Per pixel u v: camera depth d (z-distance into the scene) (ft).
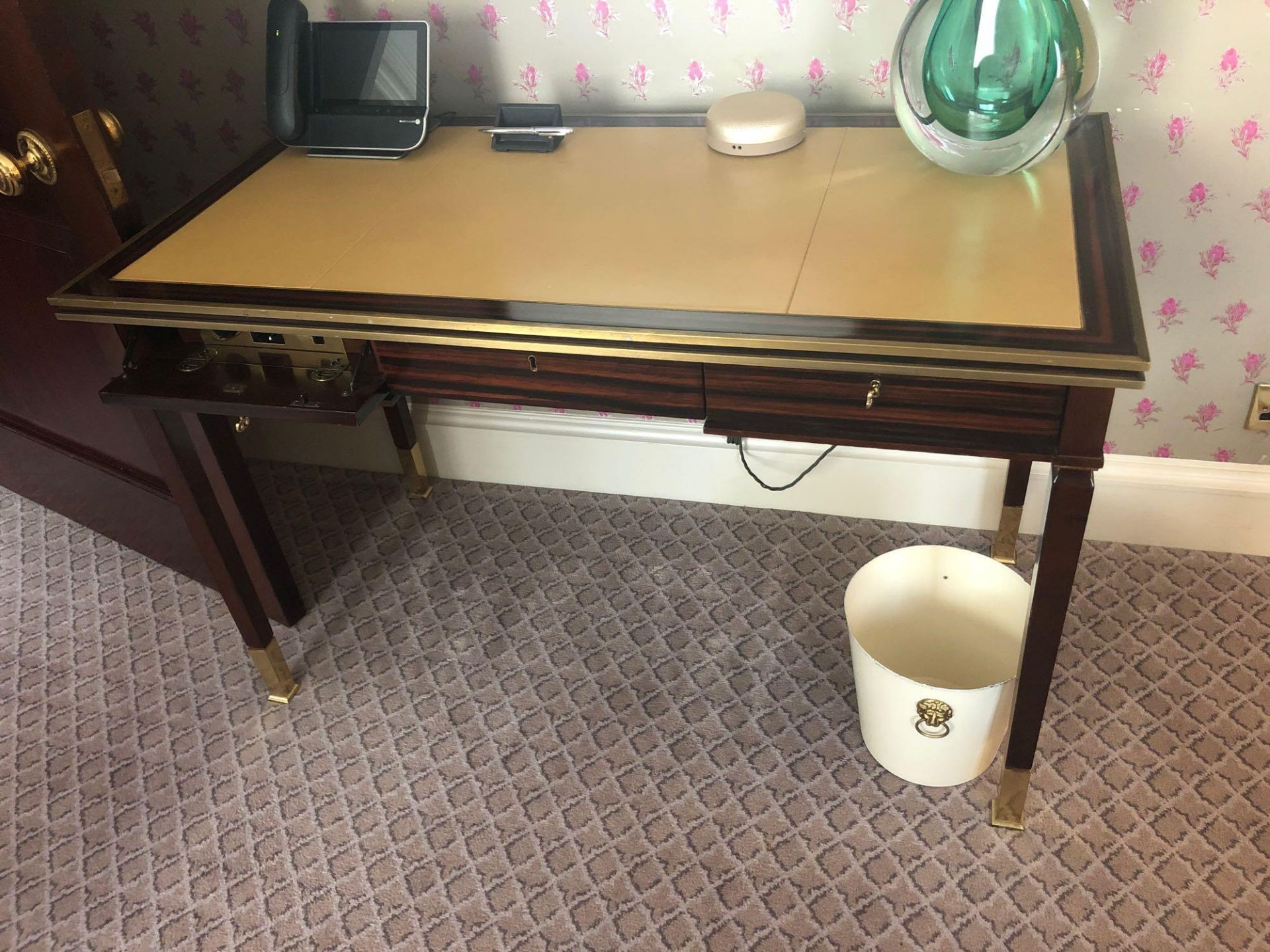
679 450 6.95
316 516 7.38
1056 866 4.95
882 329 3.75
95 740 6.04
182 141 6.67
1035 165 4.63
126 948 5.06
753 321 3.86
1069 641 5.94
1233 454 6.10
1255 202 5.31
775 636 6.21
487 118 5.81
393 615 6.58
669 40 5.57
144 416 4.96
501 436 7.23
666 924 4.91
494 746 5.77
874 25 5.26
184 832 5.53
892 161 4.82
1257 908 4.71
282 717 6.05
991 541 6.66
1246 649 5.81
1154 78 5.09
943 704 4.77
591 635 6.33
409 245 4.64
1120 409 6.10
